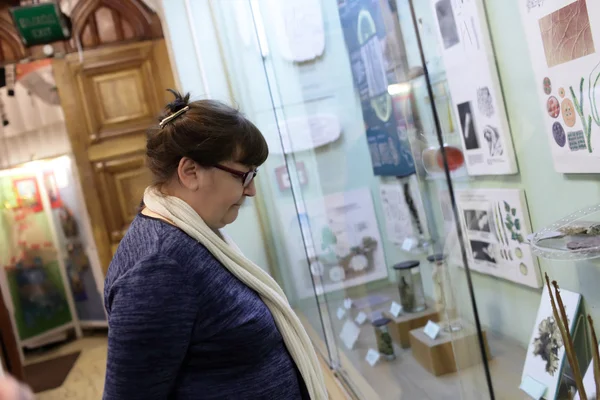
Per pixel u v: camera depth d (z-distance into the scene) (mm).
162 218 995
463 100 1924
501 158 1788
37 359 4203
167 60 3904
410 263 1924
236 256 1035
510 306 1901
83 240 4230
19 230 4223
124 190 4031
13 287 4207
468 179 2045
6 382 653
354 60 2064
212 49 3922
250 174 1043
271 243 4059
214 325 950
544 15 1456
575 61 1375
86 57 3875
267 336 1011
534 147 1646
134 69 3926
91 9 3836
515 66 1645
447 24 1908
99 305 4402
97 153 3951
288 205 3281
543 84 1524
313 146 2574
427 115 1463
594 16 1279
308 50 2404
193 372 959
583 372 1416
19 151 4023
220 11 3721
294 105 2707
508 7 1607
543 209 1671
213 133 961
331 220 2539
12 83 3930
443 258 1569
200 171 982
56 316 4430
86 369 3803
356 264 2348
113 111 3955
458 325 1571
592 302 1459
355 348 2465
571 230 1379
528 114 1636
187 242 960
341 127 2281
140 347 865
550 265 1638
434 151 1462
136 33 3898
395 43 1581
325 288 2818
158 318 876
